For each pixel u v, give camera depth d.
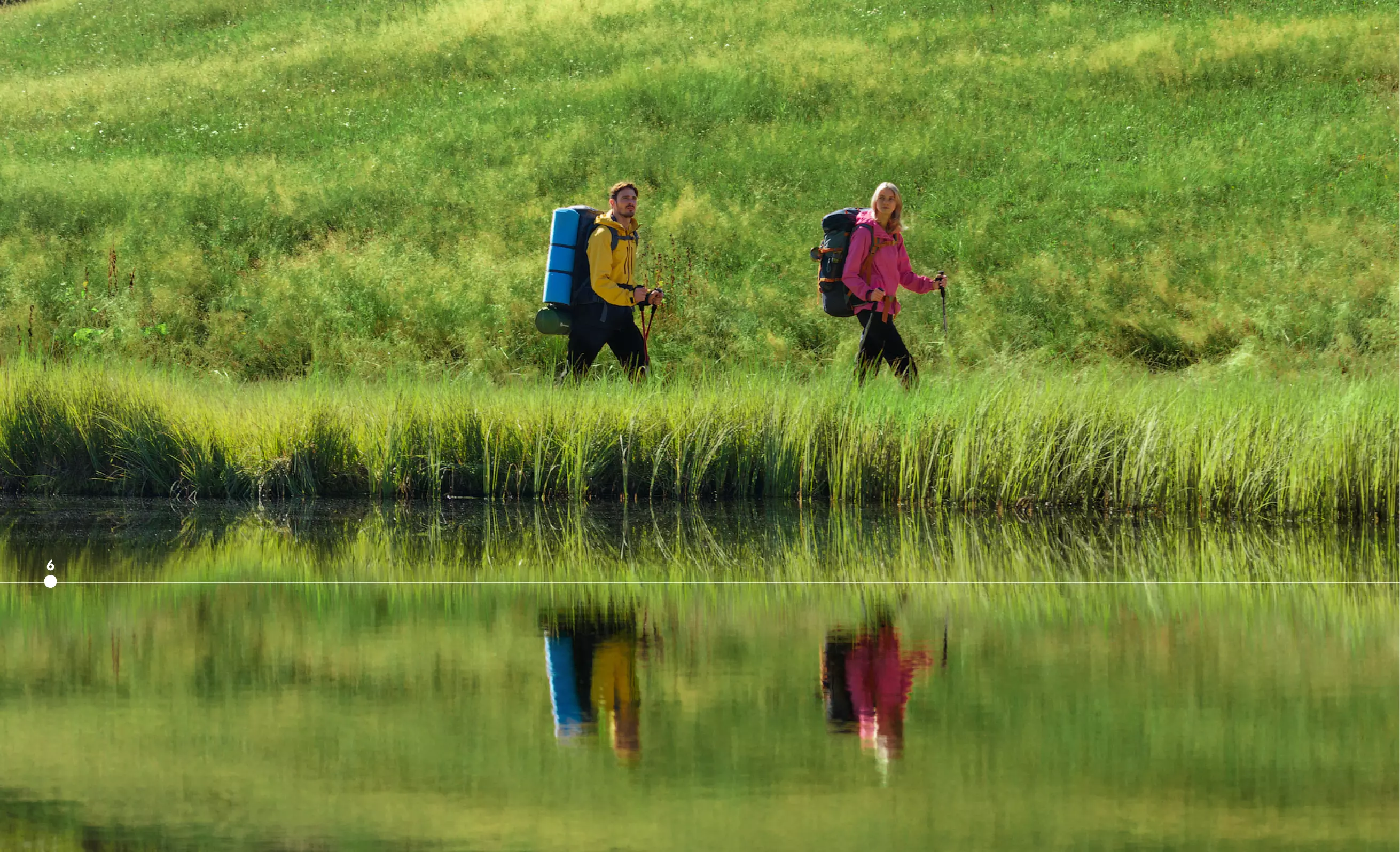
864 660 15.63
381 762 11.59
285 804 10.51
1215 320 51.78
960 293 55.72
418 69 98.62
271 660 15.62
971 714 13.27
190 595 20.06
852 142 76.25
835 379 34.75
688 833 9.90
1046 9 99.75
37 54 119.75
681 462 32.03
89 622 17.94
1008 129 77.31
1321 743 12.20
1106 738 12.38
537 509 30.08
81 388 34.34
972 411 31.97
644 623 18.00
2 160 83.31
